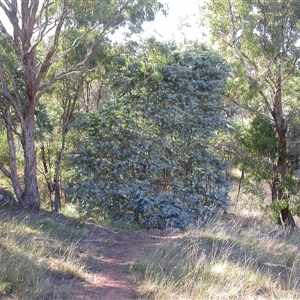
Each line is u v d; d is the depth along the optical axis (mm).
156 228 12320
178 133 14125
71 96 14969
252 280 6738
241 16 15719
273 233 12117
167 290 6191
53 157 16281
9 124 12602
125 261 8180
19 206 12289
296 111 17000
